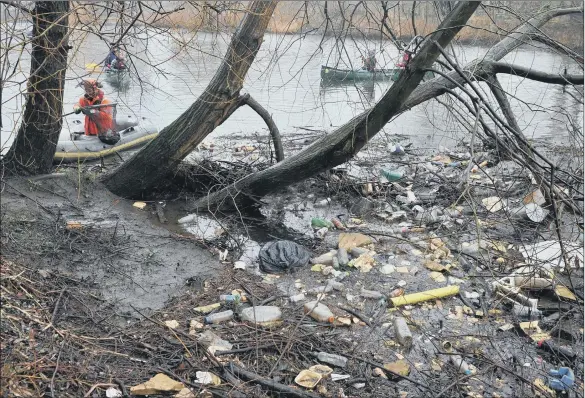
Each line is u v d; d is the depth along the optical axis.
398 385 5.00
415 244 7.50
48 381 4.48
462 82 8.05
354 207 8.76
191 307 5.96
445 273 6.89
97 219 7.55
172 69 16.39
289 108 14.30
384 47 8.36
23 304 5.40
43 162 8.14
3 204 7.24
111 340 5.26
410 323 5.90
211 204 8.45
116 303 5.87
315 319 5.88
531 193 8.59
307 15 8.12
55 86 7.55
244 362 5.13
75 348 4.99
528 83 16.64
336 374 5.05
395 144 11.63
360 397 4.80
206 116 8.01
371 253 7.31
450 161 10.88
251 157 10.67
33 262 6.23
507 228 8.07
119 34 7.37
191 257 6.97
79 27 7.31
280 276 6.77
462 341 5.66
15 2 5.98
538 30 7.68
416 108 14.77
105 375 4.73
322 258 7.07
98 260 6.59
